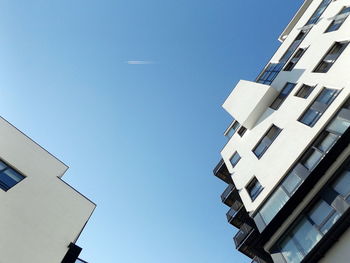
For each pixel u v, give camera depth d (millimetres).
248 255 23609
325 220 14820
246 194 22406
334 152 16016
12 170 18016
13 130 20609
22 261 13570
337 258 13664
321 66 22859
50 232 15930
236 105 30578
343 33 22516
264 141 23984
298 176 17750
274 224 17594
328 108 18375
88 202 19766
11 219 14812
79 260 16703
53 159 21234
